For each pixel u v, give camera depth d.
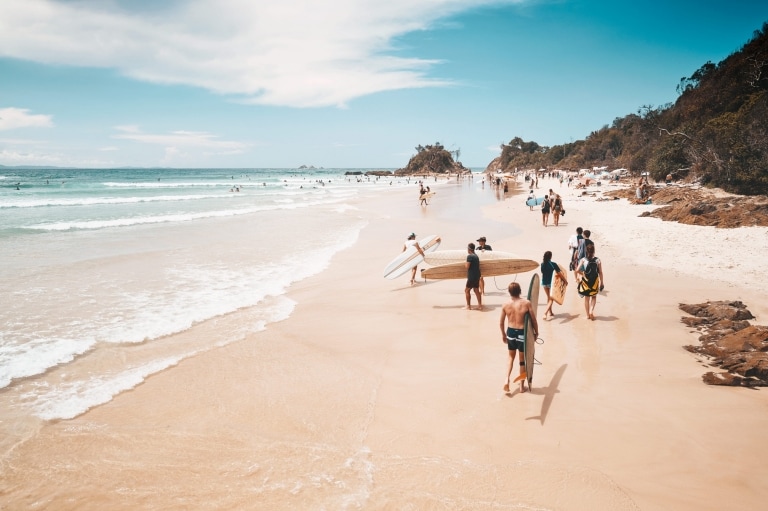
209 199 44.06
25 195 43.28
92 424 5.61
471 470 4.67
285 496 4.34
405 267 12.34
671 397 5.97
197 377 6.89
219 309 10.09
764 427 5.24
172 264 14.25
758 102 33.56
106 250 16.03
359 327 9.09
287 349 7.99
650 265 12.83
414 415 5.77
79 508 4.23
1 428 5.48
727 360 6.73
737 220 17.84
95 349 7.82
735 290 10.26
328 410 5.93
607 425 5.41
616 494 4.28
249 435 5.38
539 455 4.89
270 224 24.23
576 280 11.87
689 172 39.03
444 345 8.11
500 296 11.18
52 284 11.63
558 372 6.82
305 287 12.09
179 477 4.64
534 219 24.48
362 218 27.06
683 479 4.45
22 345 7.88
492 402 6.04
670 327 8.41
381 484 4.48
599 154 105.12
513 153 176.62
